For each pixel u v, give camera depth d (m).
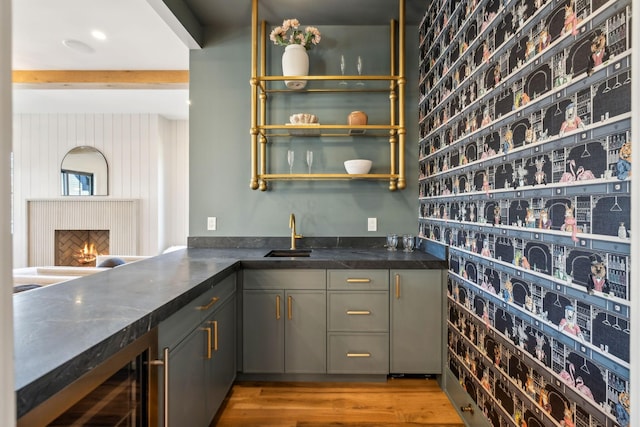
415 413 2.02
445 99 2.22
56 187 5.61
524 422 1.34
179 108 5.28
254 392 2.23
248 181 2.84
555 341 1.16
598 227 0.96
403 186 2.64
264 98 2.77
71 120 5.57
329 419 1.95
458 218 2.03
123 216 5.55
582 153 1.03
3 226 0.43
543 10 1.21
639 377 0.73
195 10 2.60
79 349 0.81
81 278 1.62
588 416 1.00
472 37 1.81
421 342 2.29
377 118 2.83
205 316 1.67
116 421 1.00
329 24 2.79
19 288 2.39
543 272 1.22
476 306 1.79
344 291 2.28
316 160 2.84
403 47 2.55
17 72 3.72
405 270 2.28
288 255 2.75
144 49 3.25
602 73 0.95
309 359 2.29
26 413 0.67
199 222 2.86
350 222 2.85
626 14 0.87
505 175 1.48
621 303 0.89
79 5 2.54
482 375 1.72
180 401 1.37
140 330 1.03
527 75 1.31
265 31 2.76
